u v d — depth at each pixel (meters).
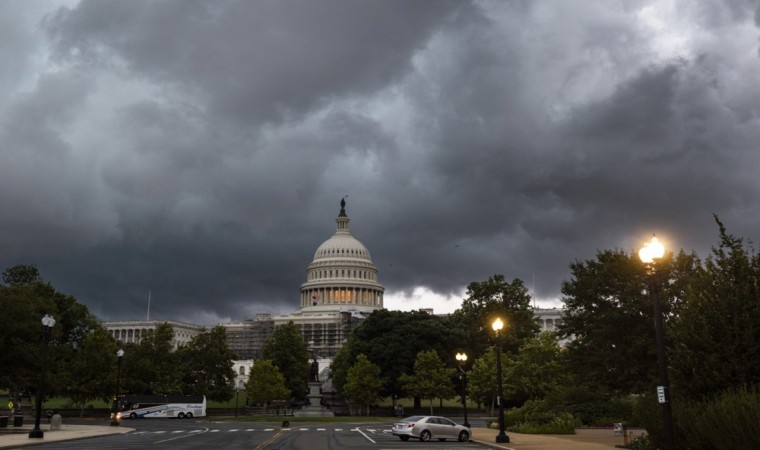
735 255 25.66
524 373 87.06
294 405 129.62
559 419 48.00
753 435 20.00
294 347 140.50
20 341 58.06
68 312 110.44
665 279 49.25
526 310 127.06
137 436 48.06
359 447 36.44
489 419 85.81
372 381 112.19
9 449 34.59
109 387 98.62
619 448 32.84
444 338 120.69
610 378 51.50
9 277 110.75
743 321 24.56
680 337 25.61
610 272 51.62
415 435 42.31
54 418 53.88
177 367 115.12
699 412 23.50
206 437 46.69
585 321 53.31
